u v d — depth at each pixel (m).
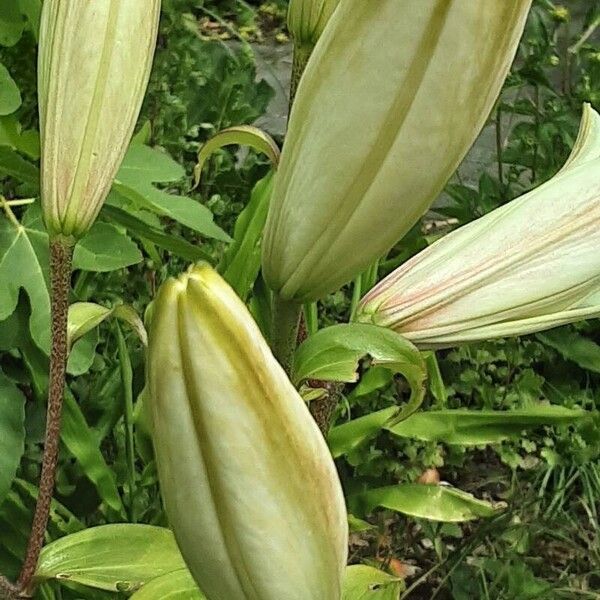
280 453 0.21
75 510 0.67
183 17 0.98
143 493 0.66
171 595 0.36
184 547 0.23
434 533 0.85
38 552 0.38
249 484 0.21
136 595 0.36
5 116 0.53
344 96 0.24
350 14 0.23
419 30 0.23
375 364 0.29
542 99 1.30
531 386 0.98
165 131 0.91
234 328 0.20
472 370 1.00
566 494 0.97
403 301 0.31
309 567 0.23
